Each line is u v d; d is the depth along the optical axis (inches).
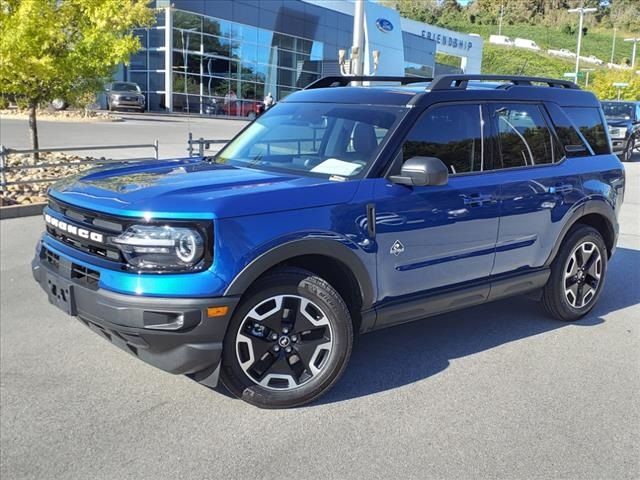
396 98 176.9
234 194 139.6
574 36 5108.3
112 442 135.4
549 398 159.3
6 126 905.5
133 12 473.1
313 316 148.6
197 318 131.3
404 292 165.3
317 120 182.2
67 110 1162.0
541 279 201.0
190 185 146.9
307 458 130.6
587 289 216.2
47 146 669.9
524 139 196.2
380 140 164.9
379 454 132.6
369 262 154.2
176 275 131.1
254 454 131.7
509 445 137.3
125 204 135.9
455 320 216.4
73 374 167.5
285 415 147.6
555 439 140.0
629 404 157.1
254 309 141.8
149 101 1507.1
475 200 174.7
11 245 300.8
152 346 133.3
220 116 1571.1
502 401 157.2
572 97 216.1
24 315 211.0
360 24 701.3
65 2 451.8
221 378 144.4
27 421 143.5
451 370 174.7
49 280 150.4
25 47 424.2
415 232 162.2
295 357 149.6
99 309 134.3
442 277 172.4
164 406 150.9
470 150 180.4
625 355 187.9
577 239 208.2
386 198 156.8
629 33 5128.0
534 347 192.5
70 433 138.6
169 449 133.1
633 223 409.4
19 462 127.9
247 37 1622.8
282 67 1734.7
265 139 190.1
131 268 132.6
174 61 1477.6
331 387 153.1
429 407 153.3
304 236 142.1
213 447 134.0
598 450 136.1
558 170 201.3
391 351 187.6
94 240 139.4
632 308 233.0
